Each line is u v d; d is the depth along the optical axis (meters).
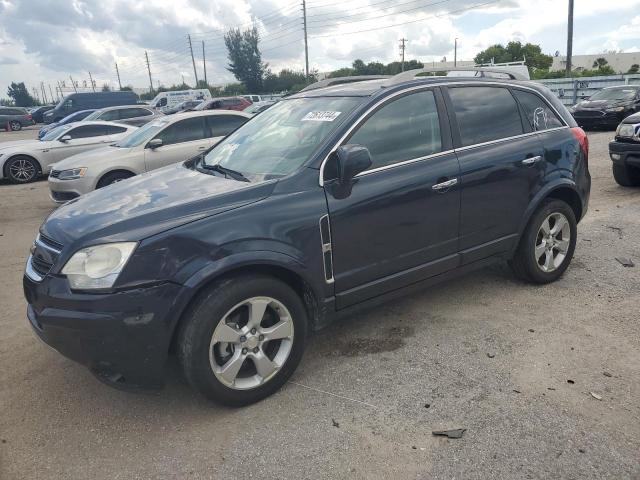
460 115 4.02
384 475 2.56
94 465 2.73
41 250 3.07
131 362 2.82
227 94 68.50
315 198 3.26
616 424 2.84
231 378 3.03
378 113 3.62
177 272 2.81
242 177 3.48
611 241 5.84
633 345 3.64
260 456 2.73
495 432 2.82
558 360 3.49
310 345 3.86
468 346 3.73
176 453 2.79
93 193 3.73
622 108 17.31
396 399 3.15
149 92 83.06
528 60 77.06
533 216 4.44
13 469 2.72
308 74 52.47
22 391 3.43
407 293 3.83
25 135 32.03
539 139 4.43
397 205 3.56
